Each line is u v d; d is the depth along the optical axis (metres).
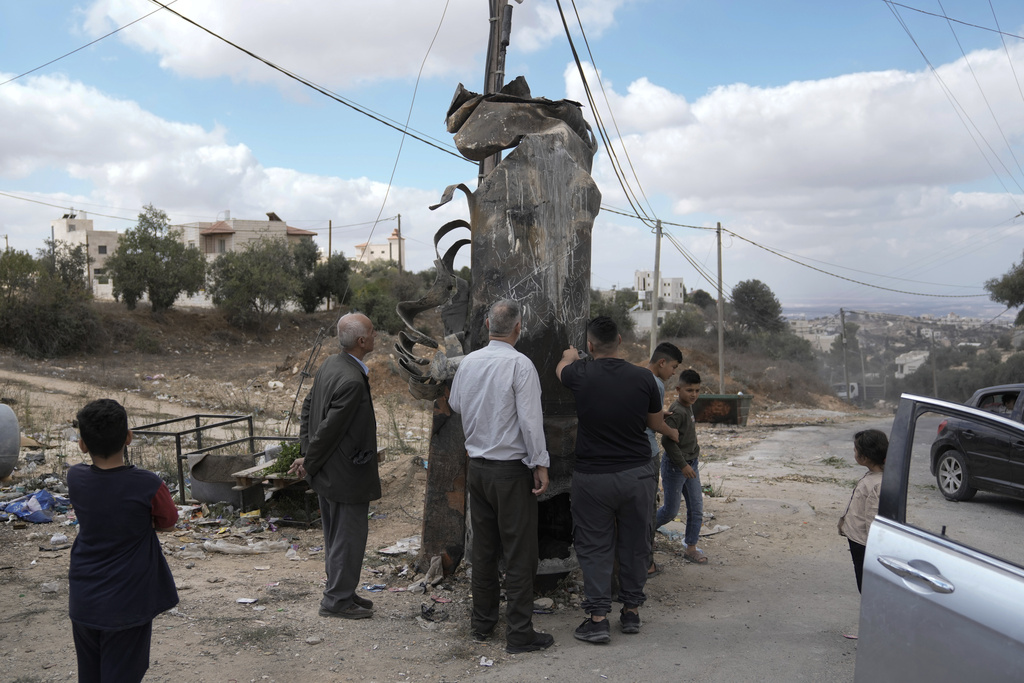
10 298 29.98
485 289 4.94
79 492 2.69
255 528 6.40
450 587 5.05
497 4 7.95
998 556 2.39
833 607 5.01
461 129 5.35
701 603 5.07
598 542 4.20
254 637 4.09
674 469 5.95
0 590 4.71
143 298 44.62
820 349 60.53
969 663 2.29
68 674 3.52
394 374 23.34
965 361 48.78
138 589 2.73
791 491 9.69
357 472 4.40
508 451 4.02
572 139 5.20
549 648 4.09
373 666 3.78
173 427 13.75
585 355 4.94
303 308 50.88
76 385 19.55
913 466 2.79
